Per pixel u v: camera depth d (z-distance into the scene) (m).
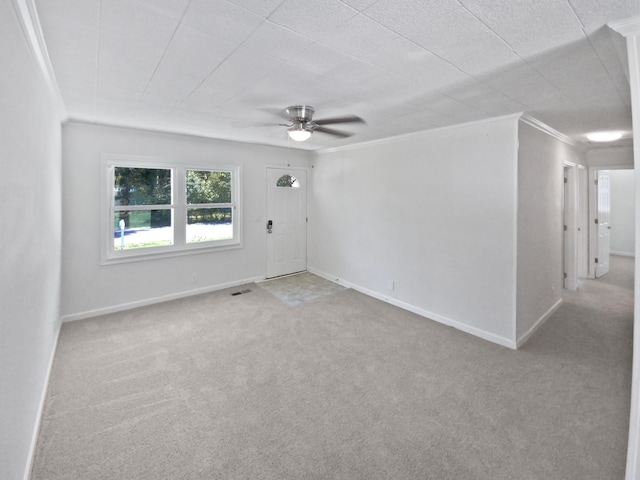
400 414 2.14
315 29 1.51
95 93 2.48
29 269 1.69
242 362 2.79
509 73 2.01
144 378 2.53
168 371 2.63
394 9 1.33
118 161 3.84
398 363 2.79
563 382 2.50
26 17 1.36
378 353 2.96
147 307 4.09
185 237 4.49
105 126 3.66
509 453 1.82
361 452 1.82
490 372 2.64
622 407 2.21
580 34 1.52
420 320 3.75
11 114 1.30
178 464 1.73
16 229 1.42
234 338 3.25
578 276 5.58
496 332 3.20
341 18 1.41
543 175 3.54
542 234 3.57
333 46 1.68
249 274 5.22
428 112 2.91
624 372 2.64
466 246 3.40
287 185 5.62
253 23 1.46
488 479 1.65
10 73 1.27
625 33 1.44
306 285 5.12
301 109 2.80
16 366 1.44
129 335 3.28
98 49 1.73
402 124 3.38
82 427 1.98
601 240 5.69
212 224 4.80
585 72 1.98
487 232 3.22
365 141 4.49
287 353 2.95
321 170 5.57
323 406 2.21
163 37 1.60
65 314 3.58
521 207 3.08
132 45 1.68
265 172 5.29
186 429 1.99
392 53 1.75
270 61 1.87
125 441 1.88
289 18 1.42
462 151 3.39
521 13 1.35
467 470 1.70
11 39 1.26
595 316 3.84
